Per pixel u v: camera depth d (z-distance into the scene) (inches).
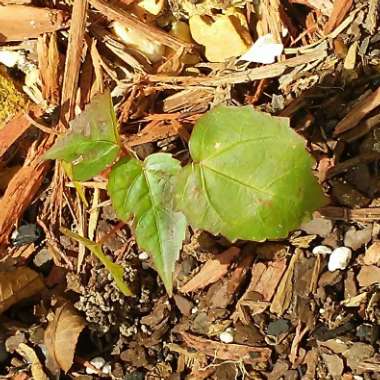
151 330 20.3
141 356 20.1
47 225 20.9
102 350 20.2
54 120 21.1
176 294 20.4
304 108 20.9
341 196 20.3
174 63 21.4
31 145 21.1
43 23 21.2
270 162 17.9
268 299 20.1
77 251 20.7
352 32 21.2
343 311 19.9
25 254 20.6
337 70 21.0
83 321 20.0
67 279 20.5
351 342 19.6
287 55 21.3
